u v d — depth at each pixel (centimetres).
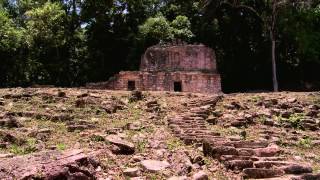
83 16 4134
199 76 3170
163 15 4300
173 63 3212
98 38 4234
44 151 904
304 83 4238
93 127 1314
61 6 4025
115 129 1268
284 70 4291
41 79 4016
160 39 3719
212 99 1917
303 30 3769
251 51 4278
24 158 814
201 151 1052
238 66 4259
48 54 4059
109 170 839
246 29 4291
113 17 4225
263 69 4256
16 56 3691
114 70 4250
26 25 4031
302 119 1639
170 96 2102
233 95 2188
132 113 1678
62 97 1855
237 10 4228
